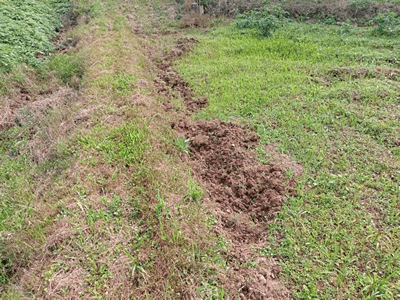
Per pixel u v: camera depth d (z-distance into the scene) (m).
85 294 2.74
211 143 4.81
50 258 3.10
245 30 8.83
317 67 6.59
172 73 7.08
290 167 4.14
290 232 3.27
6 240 3.35
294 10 9.56
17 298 2.73
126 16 10.57
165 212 3.41
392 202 3.46
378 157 4.12
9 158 4.94
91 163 4.22
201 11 10.42
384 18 7.84
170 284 2.77
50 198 3.82
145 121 4.96
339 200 3.57
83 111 5.30
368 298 2.59
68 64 7.40
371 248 3.05
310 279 2.82
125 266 2.95
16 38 7.79
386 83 5.70
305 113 5.20
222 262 3.00
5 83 6.44
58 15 10.59
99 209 3.56
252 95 5.81
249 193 3.88
